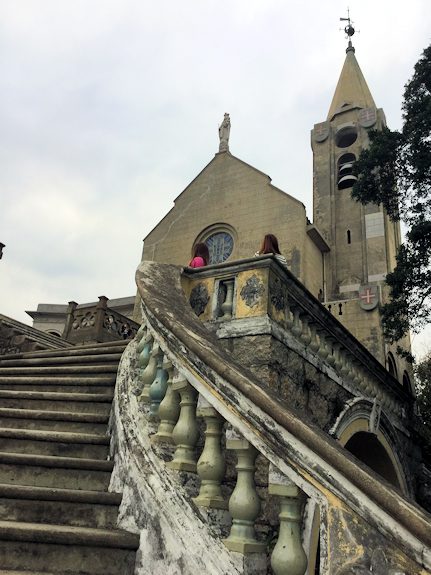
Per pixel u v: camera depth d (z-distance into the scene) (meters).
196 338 3.21
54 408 5.38
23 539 2.93
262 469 4.22
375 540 1.90
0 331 12.38
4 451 4.29
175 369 3.38
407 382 21.39
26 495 3.37
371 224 27.50
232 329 5.25
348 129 32.25
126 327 17.20
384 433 9.94
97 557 2.95
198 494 2.96
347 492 2.04
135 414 3.74
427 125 13.77
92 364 7.38
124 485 3.44
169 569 2.71
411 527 1.80
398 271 13.72
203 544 2.58
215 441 2.90
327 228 28.47
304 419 2.46
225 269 5.55
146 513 3.05
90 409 5.21
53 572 2.87
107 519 3.33
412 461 12.41
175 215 28.19
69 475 3.79
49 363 7.78
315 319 6.38
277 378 5.07
